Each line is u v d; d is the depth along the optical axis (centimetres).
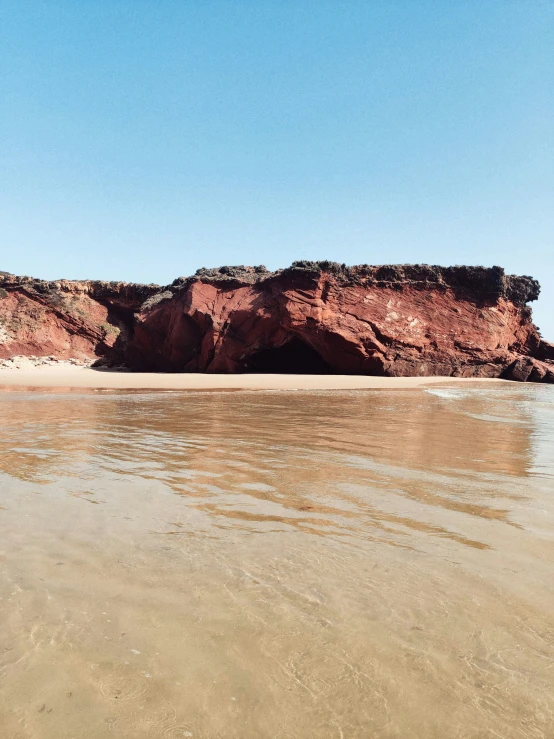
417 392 2383
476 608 289
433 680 226
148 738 192
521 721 202
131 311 6106
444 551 375
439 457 739
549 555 368
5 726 197
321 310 4094
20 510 463
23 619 271
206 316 4353
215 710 207
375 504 497
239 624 269
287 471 640
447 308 4388
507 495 533
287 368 4494
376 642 254
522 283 4781
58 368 4922
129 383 2775
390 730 197
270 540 395
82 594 300
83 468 643
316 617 277
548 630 266
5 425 1056
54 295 5778
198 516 454
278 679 226
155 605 288
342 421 1185
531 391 2667
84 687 220
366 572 337
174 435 935
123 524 428
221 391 2297
